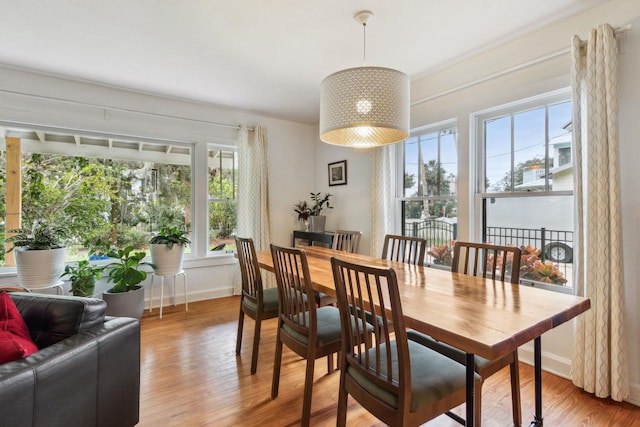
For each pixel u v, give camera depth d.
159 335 2.74
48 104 2.94
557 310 1.21
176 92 3.37
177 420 1.65
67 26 2.14
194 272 3.76
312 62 2.69
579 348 1.92
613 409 1.73
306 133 4.62
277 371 1.85
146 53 2.52
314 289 1.66
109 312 2.86
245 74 2.92
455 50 2.49
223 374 2.10
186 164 3.77
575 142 1.95
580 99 1.94
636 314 1.78
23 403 1.02
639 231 1.77
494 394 1.89
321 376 2.09
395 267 2.08
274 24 2.13
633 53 1.80
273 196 4.34
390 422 1.12
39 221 3.01
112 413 1.41
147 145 3.57
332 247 3.30
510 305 1.28
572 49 1.95
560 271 2.20
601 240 1.81
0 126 2.88
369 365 1.26
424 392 1.13
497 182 2.57
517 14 2.03
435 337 1.05
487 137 2.63
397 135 1.90
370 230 3.73
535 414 1.55
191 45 2.40
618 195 1.78
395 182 3.37
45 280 2.64
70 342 1.25
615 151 1.78
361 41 2.35
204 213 3.83
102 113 3.20
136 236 3.52
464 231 2.70
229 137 3.96
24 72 2.83
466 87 2.67
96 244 3.30
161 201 3.65
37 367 1.08
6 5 1.90
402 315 1.07
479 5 1.94
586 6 1.95
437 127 3.00
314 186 4.69
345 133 1.93
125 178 3.46
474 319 1.12
